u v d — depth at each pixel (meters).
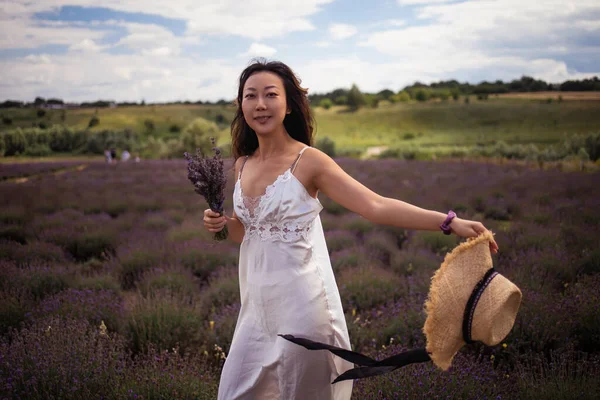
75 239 8.33
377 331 4.08
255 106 2.10
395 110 127.19
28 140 69.38
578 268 5.80
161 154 50.38
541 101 117.00
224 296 5.16
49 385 2.87
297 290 2.04
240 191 2.21
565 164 26.47
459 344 1.74
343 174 2.06
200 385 3.04
